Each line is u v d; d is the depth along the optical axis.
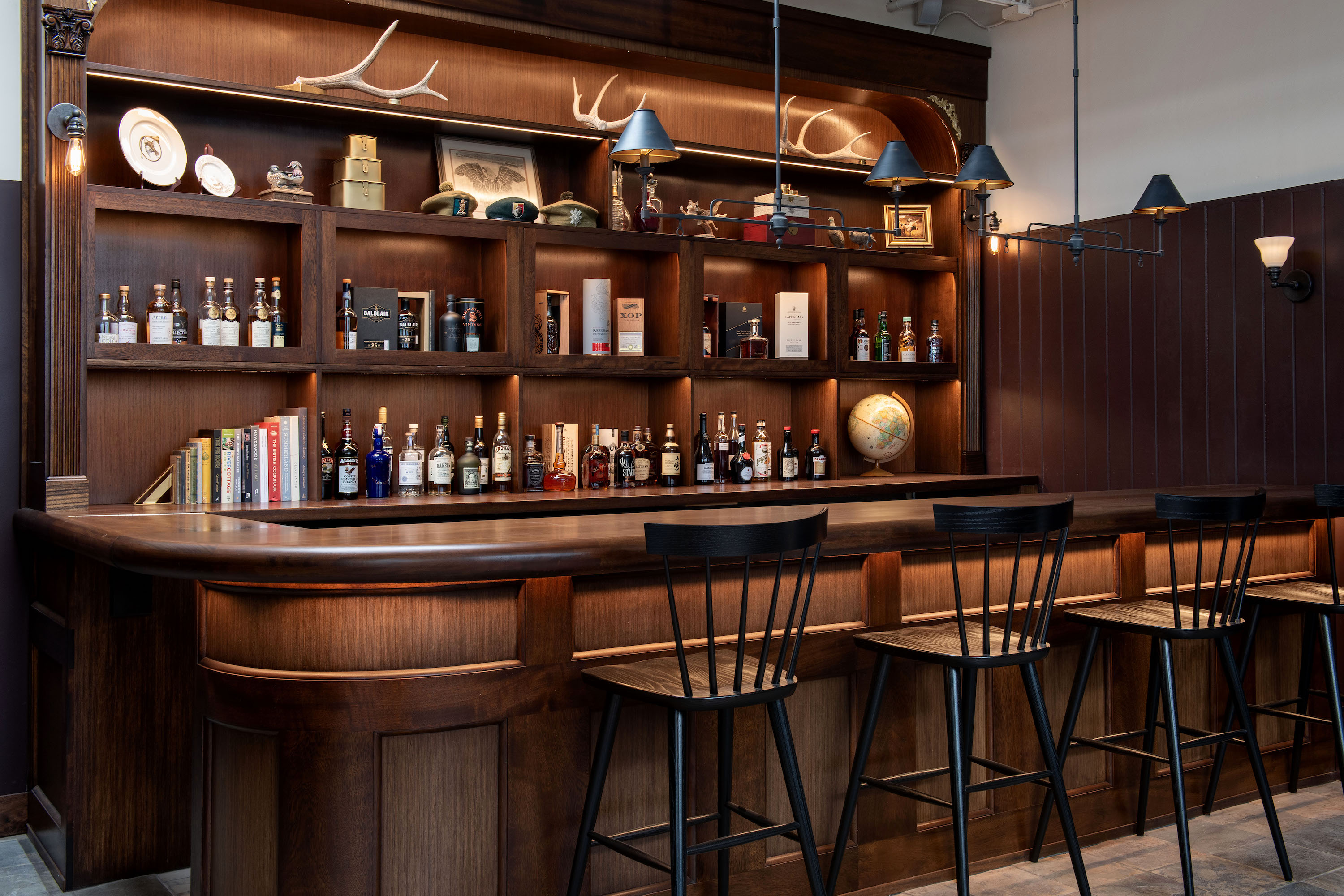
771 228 3.62
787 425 5.16
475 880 2.28
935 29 5.54
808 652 2.68
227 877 2.30
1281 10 4.18
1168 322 4.50
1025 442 5.14
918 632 2.73
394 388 4.19
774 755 2.65
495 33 4.23
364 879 2.18
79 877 3.00
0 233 3.43
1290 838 3.27
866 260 5.00
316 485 3.78
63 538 2.76
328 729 2.18
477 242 4.35
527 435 4.38
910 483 4.77
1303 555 3.79
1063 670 3.18
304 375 3.85
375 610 2.21
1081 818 3.22
